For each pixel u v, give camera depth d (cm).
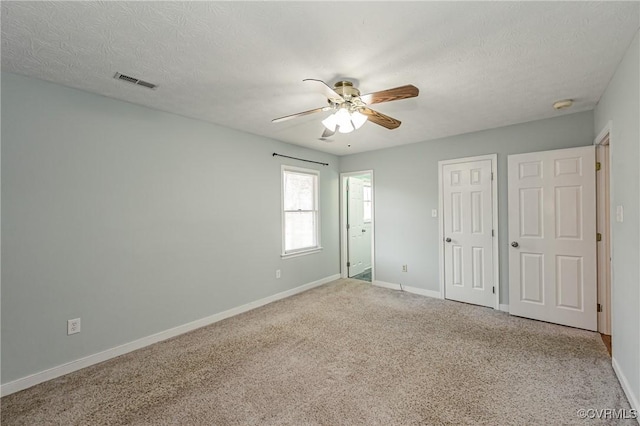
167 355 261
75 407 192
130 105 272
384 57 195
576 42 179
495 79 229
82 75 217
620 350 209
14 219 211
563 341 276
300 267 459
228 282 356
